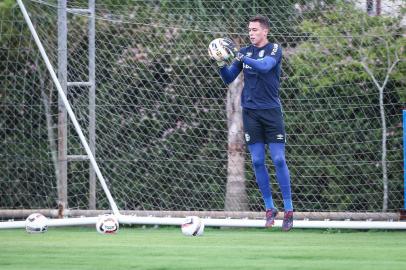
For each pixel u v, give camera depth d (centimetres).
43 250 2203
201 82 3425
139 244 2411
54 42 3509
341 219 3172
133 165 3481
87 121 3466
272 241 2573
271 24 3325
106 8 3516
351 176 3275
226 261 1938
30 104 3591
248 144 2741
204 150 3425
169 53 3431
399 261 1953
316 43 3272
